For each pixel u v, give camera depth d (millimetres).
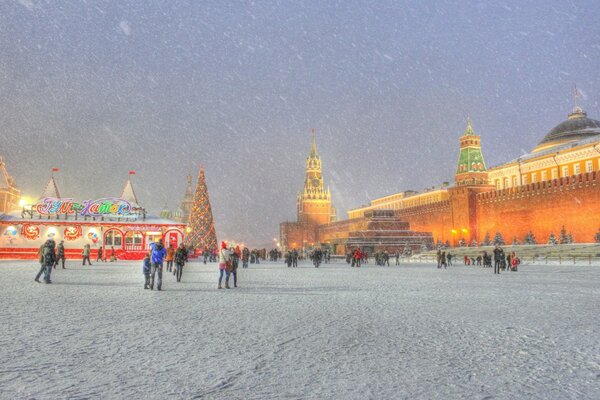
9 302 13906
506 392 5469
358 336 8781
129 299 14945
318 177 177750
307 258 108125
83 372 6270
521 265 47438
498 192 85312
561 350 7613
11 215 57688
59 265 41281
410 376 6125
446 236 97562
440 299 15141
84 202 58844
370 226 97375
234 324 10117
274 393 5426
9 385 5664
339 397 5289
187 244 72250
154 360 6945
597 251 50906
